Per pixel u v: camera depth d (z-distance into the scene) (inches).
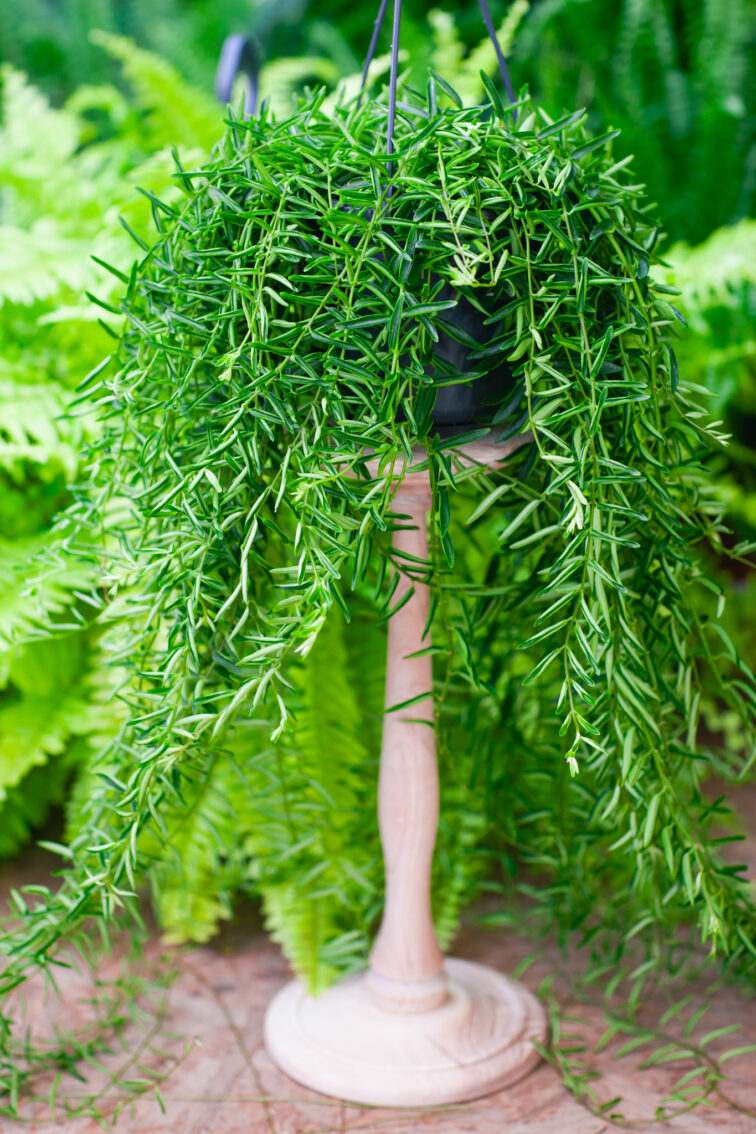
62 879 71.1
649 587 57.1
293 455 54.6
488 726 64.8
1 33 129.1
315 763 64.1
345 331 52.2
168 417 55.2
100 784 61.4
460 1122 58.0
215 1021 62.7
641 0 96.0
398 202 52.4
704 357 76.0
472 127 53.0
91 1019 62.6
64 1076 60.1
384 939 60.5
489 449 55.0
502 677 65.8
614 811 59.2
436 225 51.8
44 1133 57.7
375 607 65.7
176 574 54.2
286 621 52.4
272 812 62.9
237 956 66.6
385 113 55.8
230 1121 58.2
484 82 53.5
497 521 66.9
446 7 115.9
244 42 64.0
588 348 52.6
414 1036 59.6
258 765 62.6
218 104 83.4
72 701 68.5
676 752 57.6
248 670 54.4
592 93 100.2
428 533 58.7
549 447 54.1
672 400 55.9
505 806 64.9
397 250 51.8
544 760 63.4
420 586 58.7
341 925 64.9
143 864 60.9
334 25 121.0
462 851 65.4
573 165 53.7
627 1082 59.6
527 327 53.1
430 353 52.9
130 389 55.2
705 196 91.0
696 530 58.1
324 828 63.4
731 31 93.4
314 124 55.7
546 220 52.3
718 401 76.0
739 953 61.2
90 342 69.9
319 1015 61.2
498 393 54.5
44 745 66.7
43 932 56.9
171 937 64.9
